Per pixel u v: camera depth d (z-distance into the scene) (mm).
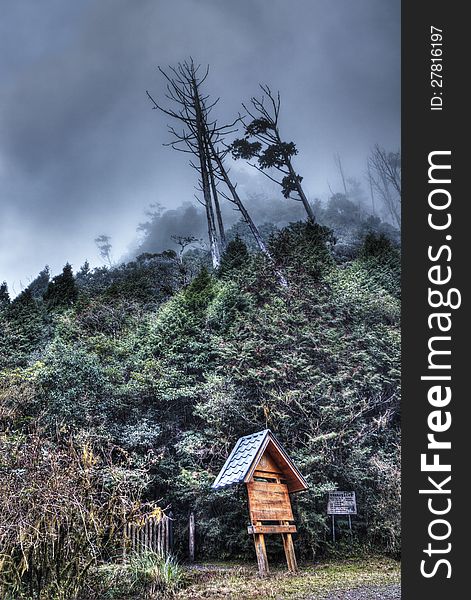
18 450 5914
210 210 29375
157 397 11445
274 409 9969
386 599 5141
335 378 10594
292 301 13742
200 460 9836
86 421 10266
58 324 18656
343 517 8906
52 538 4773
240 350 11836
